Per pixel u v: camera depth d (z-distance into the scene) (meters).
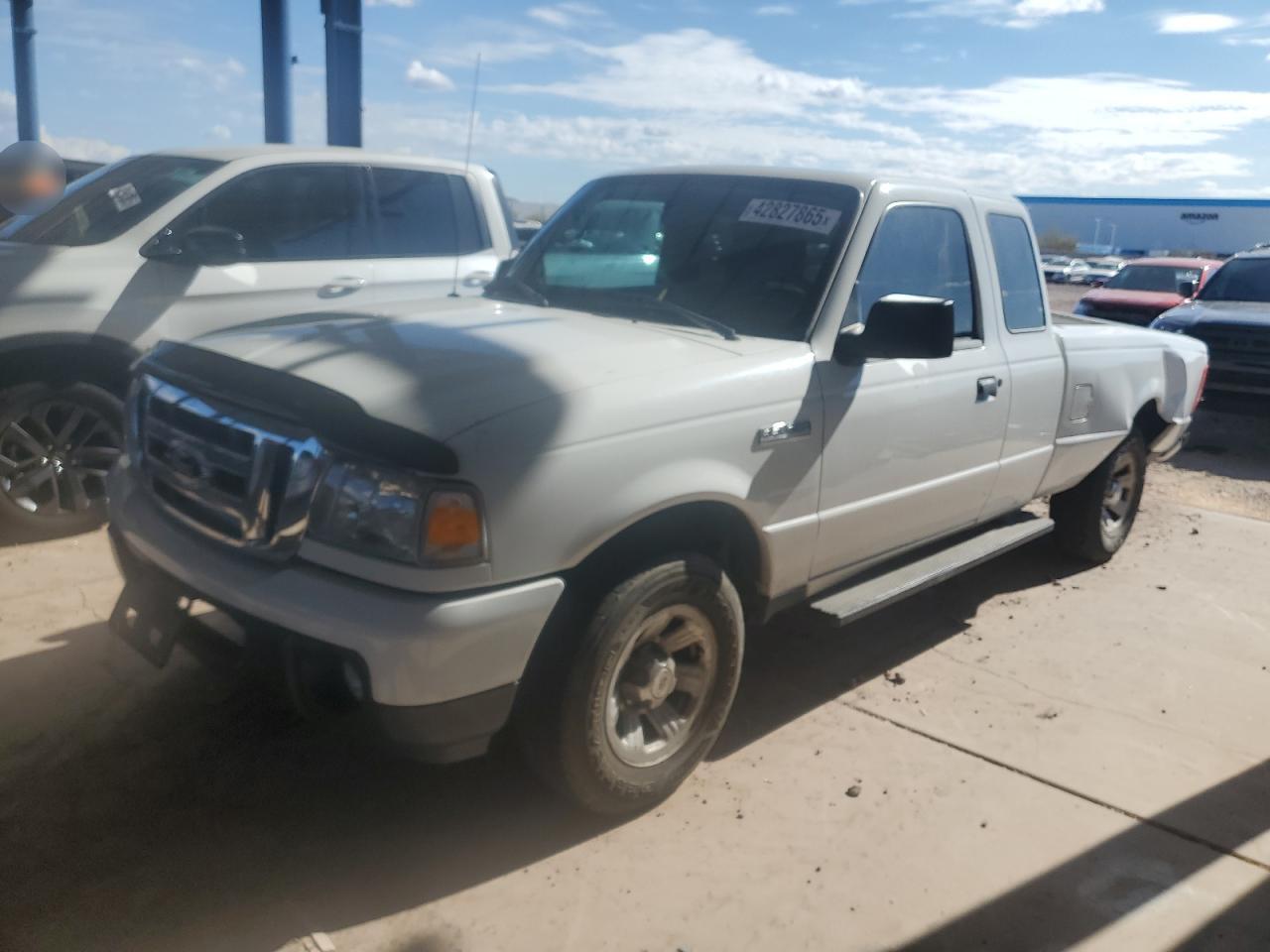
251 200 5.93
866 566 4.12
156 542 3.14
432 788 3.42
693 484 3.15
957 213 4.40
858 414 3.73
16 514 5.21
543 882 3.02
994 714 4.21
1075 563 6.12
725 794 3.52
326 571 2.79
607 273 4.16
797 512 3.60
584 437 2.91
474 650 2.74
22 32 13.88
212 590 2.94
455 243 6.75
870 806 3.50
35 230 5.76
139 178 5.96
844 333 3.69
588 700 3.01
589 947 2.78
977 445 4.45
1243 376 9.91
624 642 3.06
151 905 2.81
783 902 3.00
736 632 3.44
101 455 5.46
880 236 3.95
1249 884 3.22
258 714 3.75
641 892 3.01
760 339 3.65
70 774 3.35
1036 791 3.65
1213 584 5.90
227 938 2.71
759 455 3.39
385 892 2.93
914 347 3.48
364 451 2.72
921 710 4.20
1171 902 3.11
